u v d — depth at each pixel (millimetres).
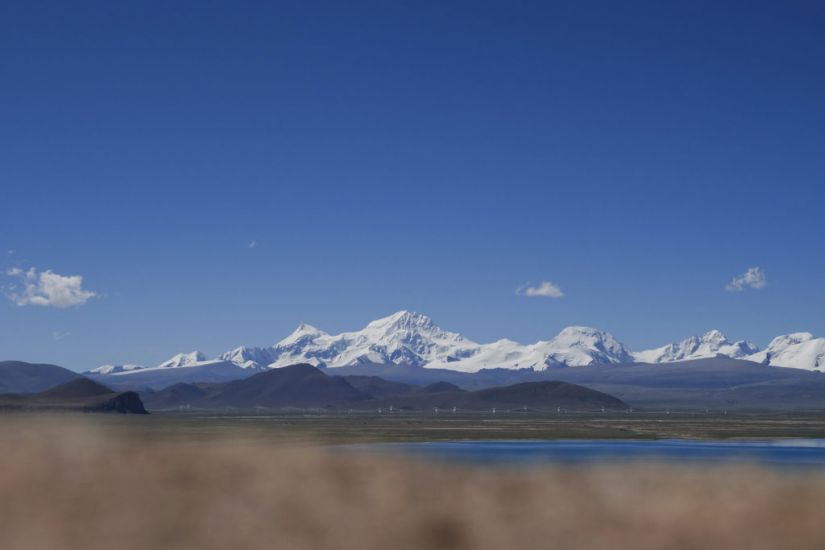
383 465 36375
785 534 24469
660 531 24578
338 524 24312
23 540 21828
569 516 26078
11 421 52406
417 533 23688
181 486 28922
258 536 22922
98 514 24375
